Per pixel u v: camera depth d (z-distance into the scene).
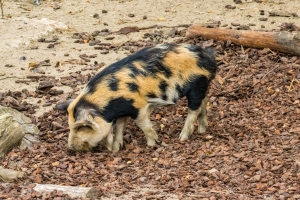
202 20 33.47
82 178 19.52
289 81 26.25
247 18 33.47
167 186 18.77
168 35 31.39
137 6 36.00
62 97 25.33
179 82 20.97
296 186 18.45
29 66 28.34
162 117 23.89
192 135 22.36
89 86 20.55
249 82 26.34
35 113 24.31
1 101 24.77
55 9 35.91
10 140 21.23
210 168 19.84
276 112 23.81
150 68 20.61
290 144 21.27
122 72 20.41
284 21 32.78
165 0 36.75
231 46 29.38
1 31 31.86
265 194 18.14
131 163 20.44
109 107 20.38
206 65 21.36
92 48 30.38
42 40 31.28
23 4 36.88
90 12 35.31
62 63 28.67
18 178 19.41
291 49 27.88
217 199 17.81
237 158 20.28
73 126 20.36
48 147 21.62
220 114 23.89
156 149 21.44
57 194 17.98
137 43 30.55
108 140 21.11
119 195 18.34
